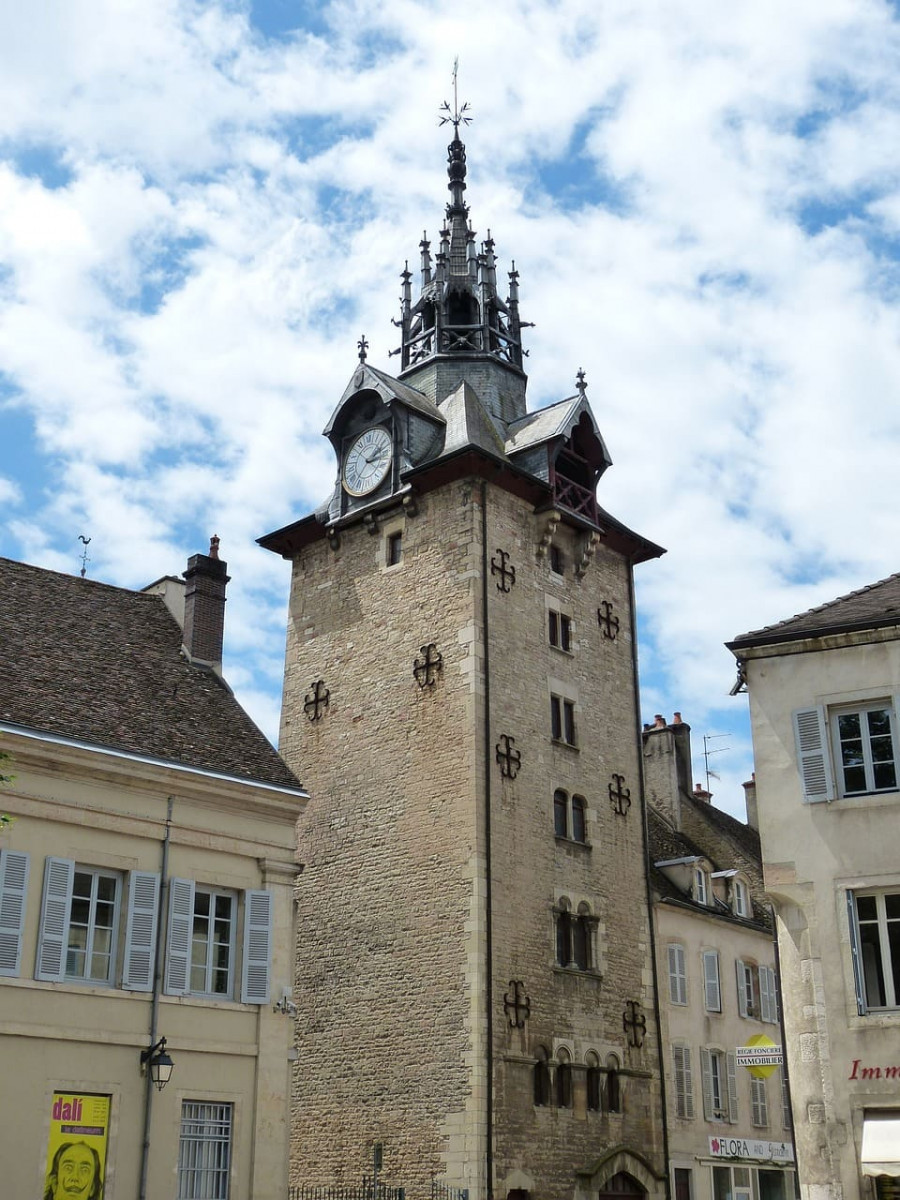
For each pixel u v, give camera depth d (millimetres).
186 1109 20359
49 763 20156
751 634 20969
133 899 20547
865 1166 17891
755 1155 35375
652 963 30859
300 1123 28234
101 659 23672
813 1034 18781
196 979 21094
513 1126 25953
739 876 38625
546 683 30672
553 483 31703
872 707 19984
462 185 38156
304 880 30375
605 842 30781
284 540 34125
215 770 22031
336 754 30984
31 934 19391
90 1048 19469
